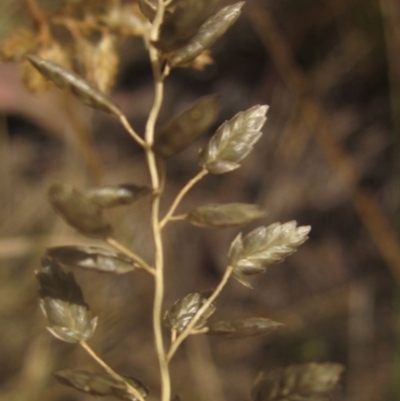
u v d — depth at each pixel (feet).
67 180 1.31
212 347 1.29
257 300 1.40
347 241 1.45
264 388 0.37
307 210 1.49
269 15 1.48
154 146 0.39
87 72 0.55
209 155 0.39
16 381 1.09
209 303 0.39
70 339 0.39
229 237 1.45
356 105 1.55
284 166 1.52
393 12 1.24
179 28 0.38
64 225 1.20
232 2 1.24
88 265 0.39
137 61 1.61
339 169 1.15
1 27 1.08
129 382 0.38
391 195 1.44
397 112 1.34
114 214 1.05
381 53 1.50
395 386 1.24
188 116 0.38
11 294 1.13
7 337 1.11
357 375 1.29
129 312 1.18
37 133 1.55
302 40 1.54
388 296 1.38
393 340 1.32
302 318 1.35
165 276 1.38
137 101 1.59
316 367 0.37
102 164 1.50
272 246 0.39
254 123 0.39
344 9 1.47
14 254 1.11
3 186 1.36
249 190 1.50
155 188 0.39
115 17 0.56
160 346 0.39
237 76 1.61
